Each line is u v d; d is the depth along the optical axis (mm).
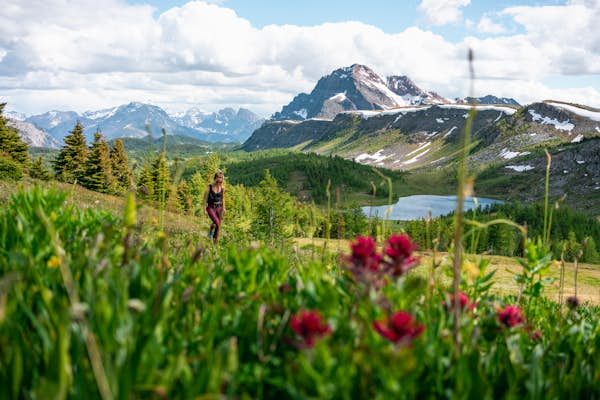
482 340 2662
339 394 1684
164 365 1892
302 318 1677
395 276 2186
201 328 2162
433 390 1985
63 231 3287
